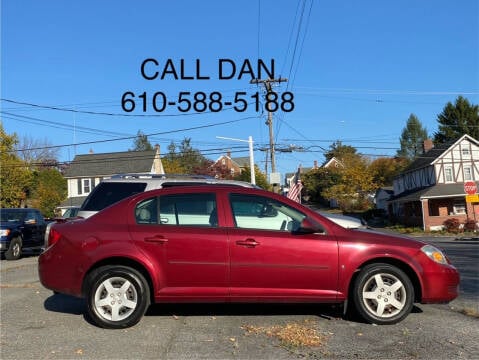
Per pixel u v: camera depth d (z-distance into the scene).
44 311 6.88
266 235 6.09
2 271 12.46
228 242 6.02
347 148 85.75
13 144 45.22
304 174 87.12
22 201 50.38
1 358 4.88
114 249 5.92
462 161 46.25
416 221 46.81
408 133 107.06
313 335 5.59
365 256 6.08
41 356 4.94
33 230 17.58
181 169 80.44
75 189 51.22
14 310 6.95
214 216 6.19
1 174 43.12
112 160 52.56
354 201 69.69
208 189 6.36
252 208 6.28
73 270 5.96
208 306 7.04
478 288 9.25
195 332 5.75
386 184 77.00
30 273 11.81
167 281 5.96
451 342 5.35
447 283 6.18
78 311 6.86
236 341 5.40
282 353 5.02
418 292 6.26
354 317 6.40
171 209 6.22
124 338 5.52
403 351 5.06
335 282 6.06
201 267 5.98
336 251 6.07
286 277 6.03
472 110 69.62
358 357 4.89
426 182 48.41
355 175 67.94
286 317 6.44
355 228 6.75
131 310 5.90
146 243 5.98
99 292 5.91
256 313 6.65
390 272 6.07
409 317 6.45
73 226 6.18
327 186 81.00
